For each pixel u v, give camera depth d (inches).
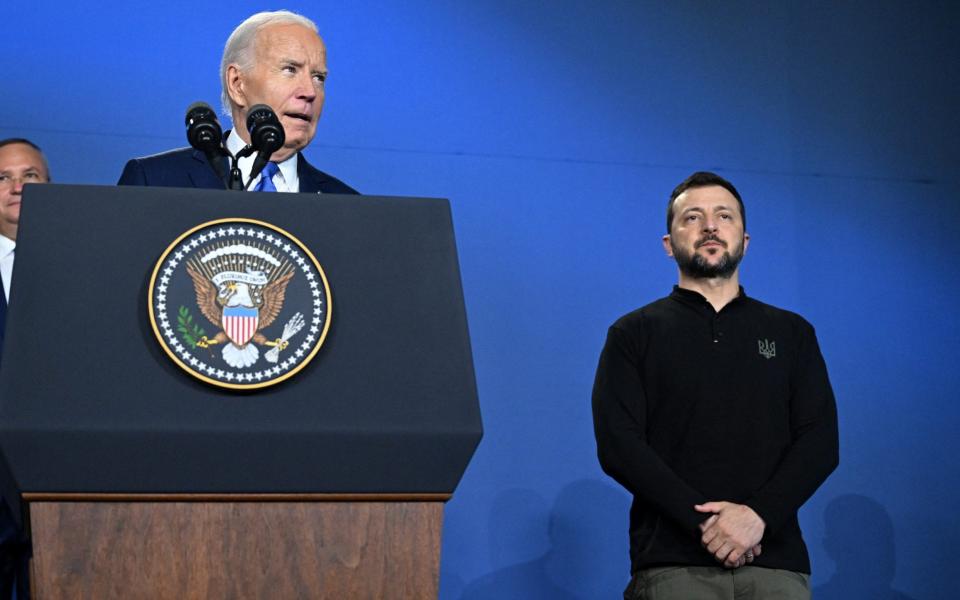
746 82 249.6
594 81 241.1
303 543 72.6
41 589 68.9
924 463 242.2
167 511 71.1
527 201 233.6
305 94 142.9
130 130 217.3
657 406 162.9
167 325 73.9
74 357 72.3
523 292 230.4
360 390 75.2
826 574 234.1
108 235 76.7
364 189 226.8
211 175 138.4
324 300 76.9
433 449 75.0
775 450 159.8
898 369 245.0
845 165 251.6
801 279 244.8
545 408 227.1
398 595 73.5
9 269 183.6
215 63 222.7
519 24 239.3
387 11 233.3
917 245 251.4
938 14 263.1
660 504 152.9
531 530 221.8
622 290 234.8
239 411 72.8
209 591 70.6
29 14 216.4
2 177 185.6
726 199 173.8
